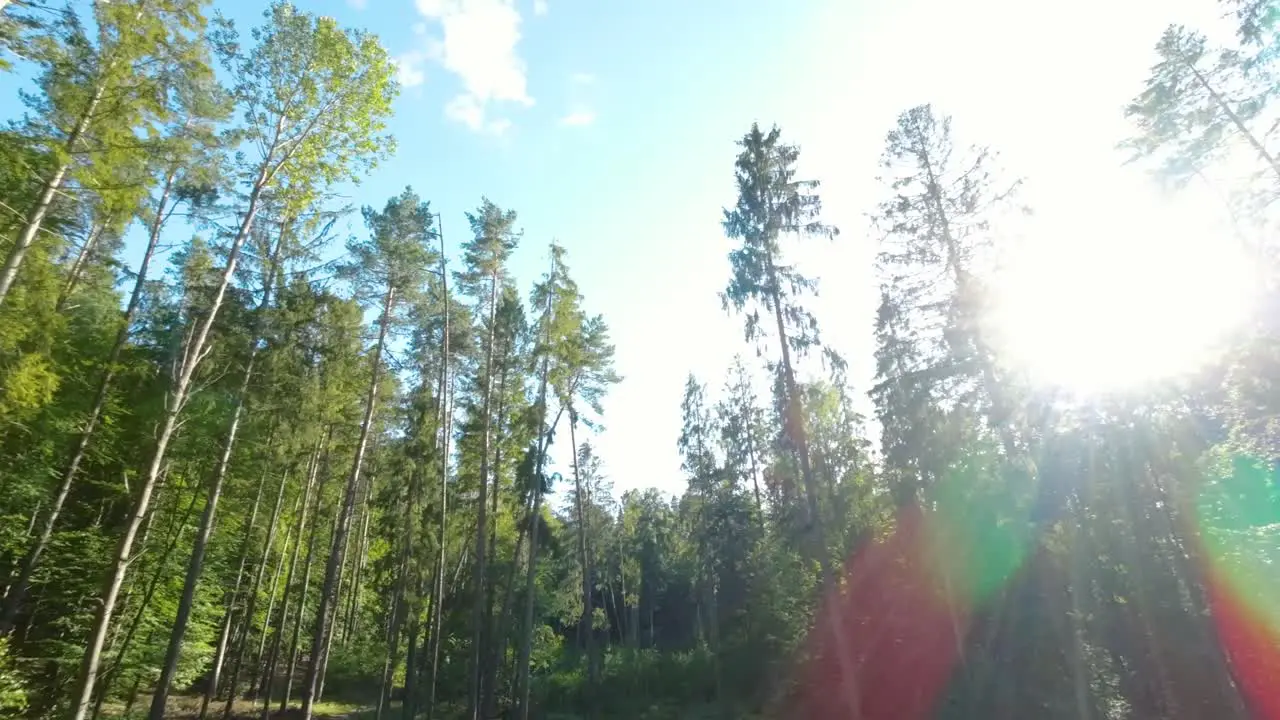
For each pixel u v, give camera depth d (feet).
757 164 68.64
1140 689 73.41
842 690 81.87
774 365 65.87
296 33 49.29
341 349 71.97
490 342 86.84
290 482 96.94
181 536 76.48
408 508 89.10
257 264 63.77
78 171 39.60
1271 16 55.67
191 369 49.75
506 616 96.73
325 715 100.53
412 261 75.41
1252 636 69.87
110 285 65.92
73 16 38.17
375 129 52.37
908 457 73.97
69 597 68.90
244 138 49.37
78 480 70.28
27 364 39.68
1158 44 66.33
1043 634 69.15
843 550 88.28
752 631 108.47
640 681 120.98
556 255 90.48
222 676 122.83
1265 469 69.77
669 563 186.09
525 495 89.61
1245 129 60.54
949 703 71.97
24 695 56.18
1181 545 73.31
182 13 42.11
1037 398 65.51
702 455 125.49
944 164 71.46
